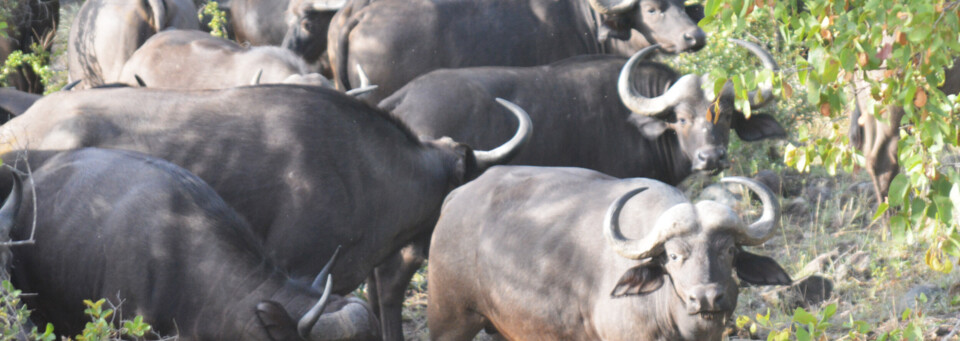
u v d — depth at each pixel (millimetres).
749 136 18219
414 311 16938
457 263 12922
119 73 25109
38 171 12062
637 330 10812
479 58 21062
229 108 13398
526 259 11977
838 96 7949
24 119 13047
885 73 7816
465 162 15000
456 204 13125
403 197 14273
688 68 21375
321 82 19375
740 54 21453
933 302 15281
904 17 7047
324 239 13352
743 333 14805
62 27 31891
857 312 15305
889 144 17844
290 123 13406
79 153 12117
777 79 8180
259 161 13164
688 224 9945
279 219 13164
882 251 17219
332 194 13359
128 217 11250
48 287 11523
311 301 10969
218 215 11594
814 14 7547
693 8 21781
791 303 15844
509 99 17422
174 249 11164
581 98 17844
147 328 9711
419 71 21094
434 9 21062
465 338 13539
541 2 21406
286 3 29141
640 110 17141
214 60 22125
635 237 11164
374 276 15773
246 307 10945
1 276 10547
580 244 11594
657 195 11430
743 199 20266
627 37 21016
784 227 19422
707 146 16719
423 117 16891
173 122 13156
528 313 11953
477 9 21172
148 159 11938
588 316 11430
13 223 10703
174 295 11047
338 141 13594
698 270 9781
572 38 21547
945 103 7816
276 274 11406
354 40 21359
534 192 12453
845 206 19500
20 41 25656
